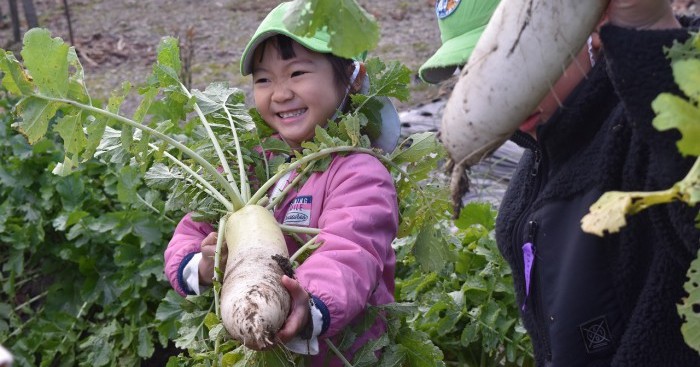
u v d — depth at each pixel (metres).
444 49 1.68
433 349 2.03
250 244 1.69
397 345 1.97
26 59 1.79
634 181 1.43
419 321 2.81
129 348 3.16
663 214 1.37
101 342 3.08
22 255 3.40
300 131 2.03
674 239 1.37
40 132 1.84
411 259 3.02
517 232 1.74
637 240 1.47
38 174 3.50
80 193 3.37
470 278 2.85
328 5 1.22
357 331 1.90
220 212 1.96
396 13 8.31
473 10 1.64
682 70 0.94
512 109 1.21
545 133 1.59
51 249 3.43
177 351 3.28
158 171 2.08
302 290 1.61
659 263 1.44
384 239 1.88
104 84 6.84
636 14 1.31
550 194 1.61
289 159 2.13
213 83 2.25
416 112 5.08
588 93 1.52
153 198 3.22
